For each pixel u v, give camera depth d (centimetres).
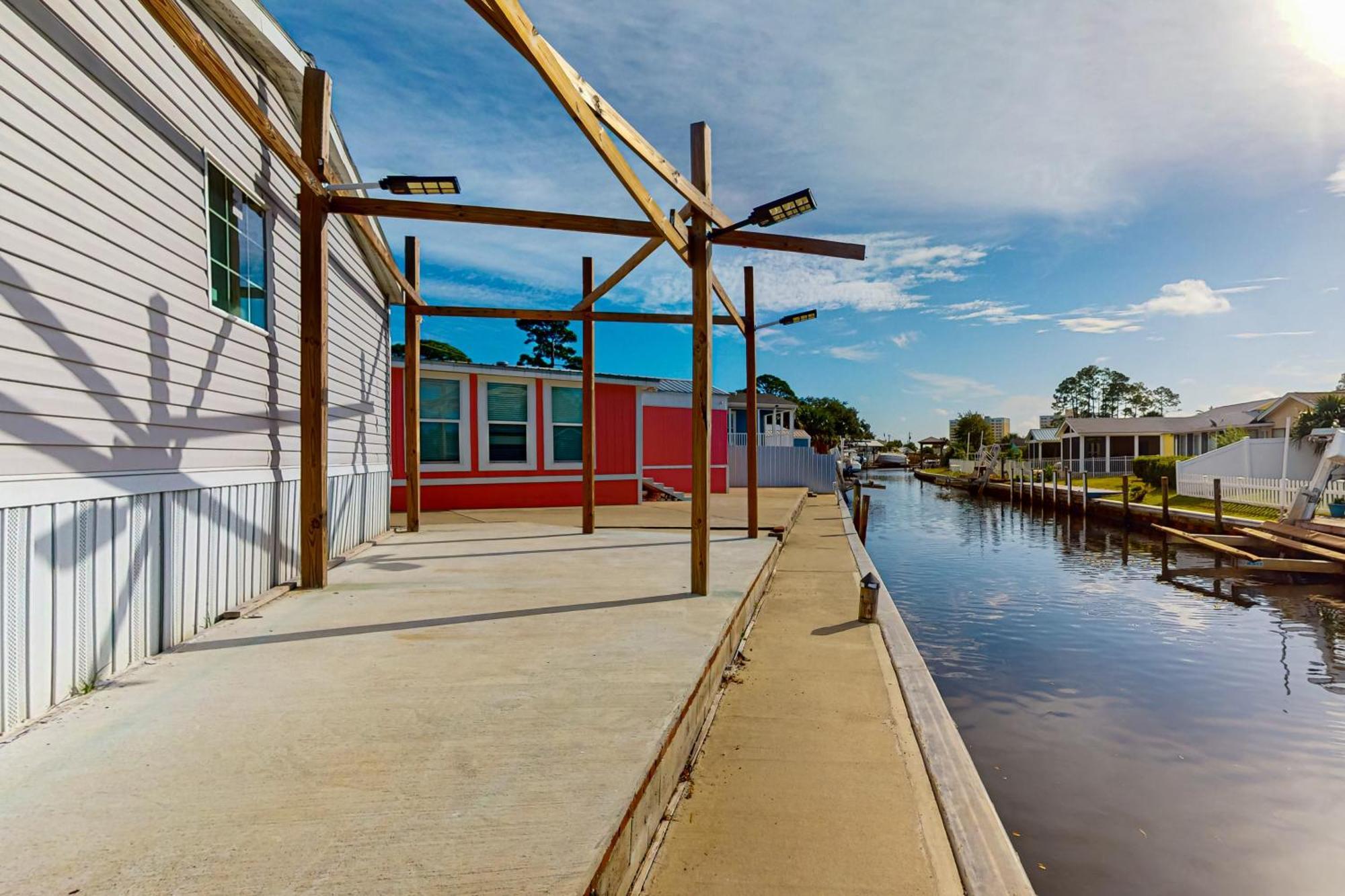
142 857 147
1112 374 7188
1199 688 544
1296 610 843
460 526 876
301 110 471
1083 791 365
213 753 203
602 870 151
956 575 1098
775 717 326
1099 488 2553
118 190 284
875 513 2370
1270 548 1151
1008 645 677
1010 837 317
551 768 196
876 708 340
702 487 456
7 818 163
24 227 230
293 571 489
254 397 424
